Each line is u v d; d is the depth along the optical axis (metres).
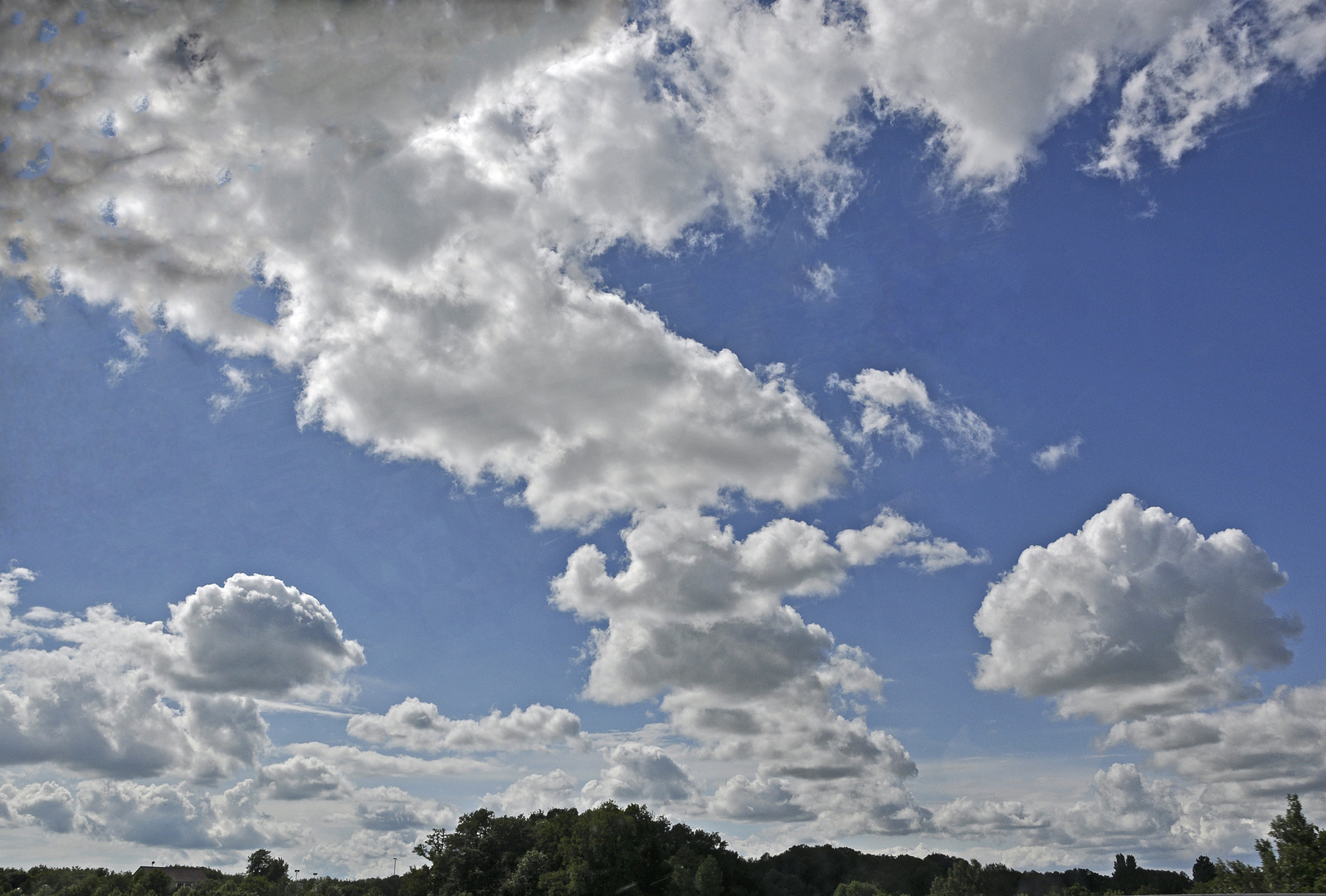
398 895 109.31
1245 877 60.34
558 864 102.81
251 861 191.12
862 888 112.75
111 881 144.50
